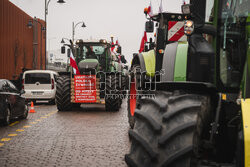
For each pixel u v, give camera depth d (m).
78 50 19.50
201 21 4.04
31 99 23.16
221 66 4.14
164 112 3.31
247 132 2.93
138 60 9.08
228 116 3.89
